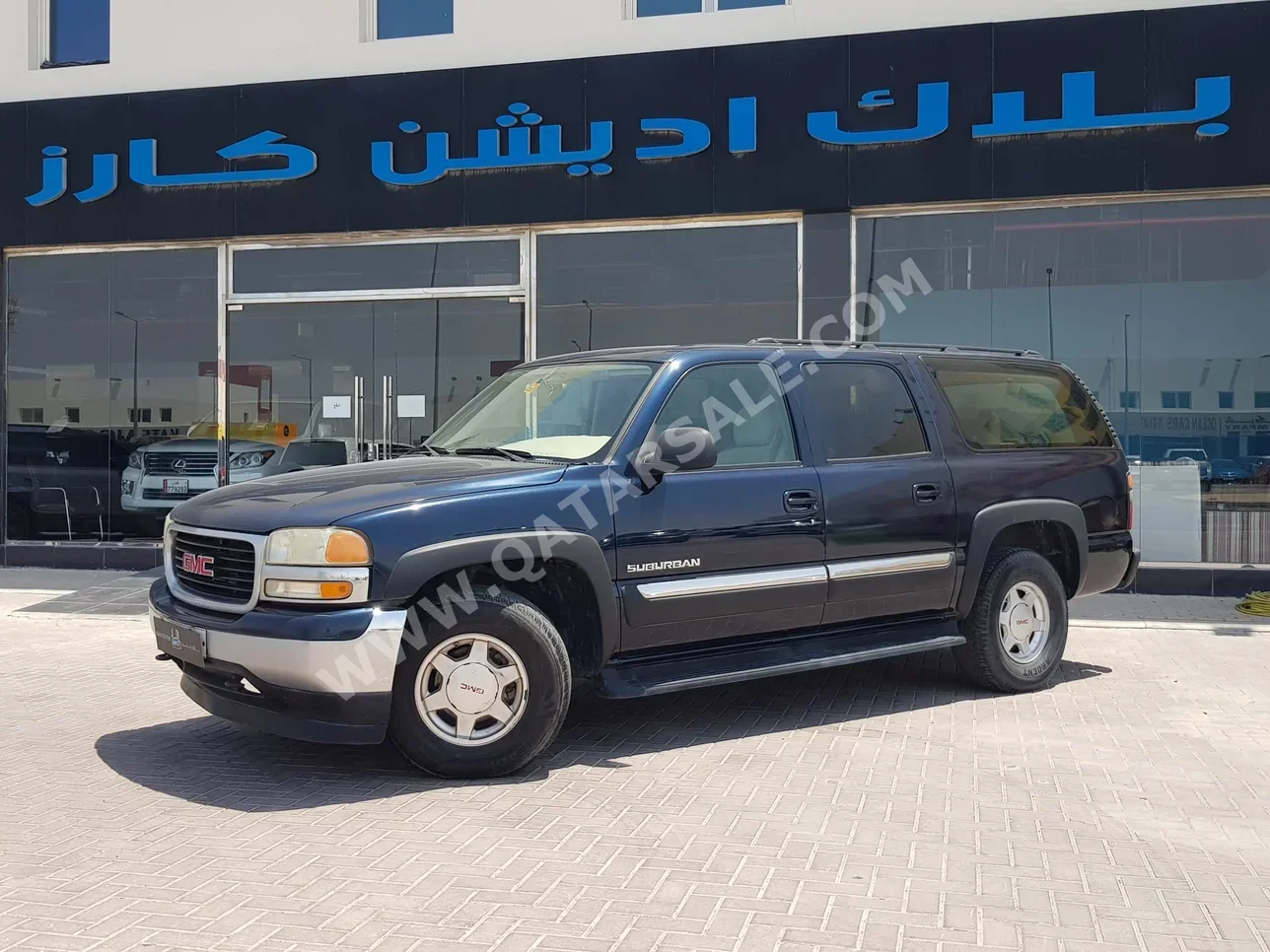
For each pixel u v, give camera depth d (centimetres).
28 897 357
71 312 1267
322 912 345
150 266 1251
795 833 419
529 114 1144
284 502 491
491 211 1155
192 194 1217
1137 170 1035
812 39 1088
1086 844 409
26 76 1245
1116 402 1060
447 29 1202
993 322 1080
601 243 1152
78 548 1250
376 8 1213
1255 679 700
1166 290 1050
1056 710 618
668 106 1117
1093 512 688
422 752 478
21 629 909
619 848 402
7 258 1280
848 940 326
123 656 793
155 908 348
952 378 655
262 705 473
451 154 1162
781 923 338
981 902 355
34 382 1273
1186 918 344
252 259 1227
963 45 1062
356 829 422
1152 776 495
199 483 1238
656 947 321
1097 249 1062
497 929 332
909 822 432
